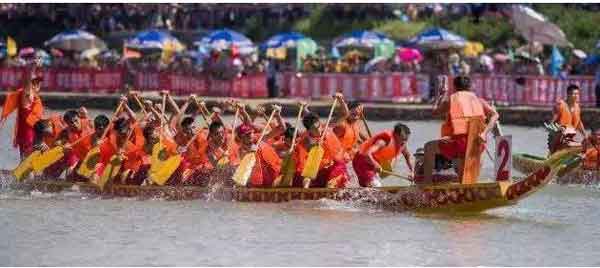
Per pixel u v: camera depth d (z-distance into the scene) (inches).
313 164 1646.2
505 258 1312.7
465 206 1539.1
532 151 2524.6
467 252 1343.5
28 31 5270.7
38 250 1346.0
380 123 3331.7
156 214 1592.0
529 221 1541.6
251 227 1492.4
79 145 1814.7
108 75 4175.7
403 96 3607.3
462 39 3816.4
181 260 1295.5
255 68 3919.8
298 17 4955.7
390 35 4534.9
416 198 1574.8
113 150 1770.4
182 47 4468.5
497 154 1549.0
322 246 1370.6
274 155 1712.6
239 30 4985.2
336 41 4227.4
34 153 1803.6
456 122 1525.6
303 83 3769.7
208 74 3934.5
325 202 1637.6
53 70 4281.5
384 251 1341.0
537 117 3154.5
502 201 1503.4
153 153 1749.5
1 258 1302.9
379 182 1653.5
